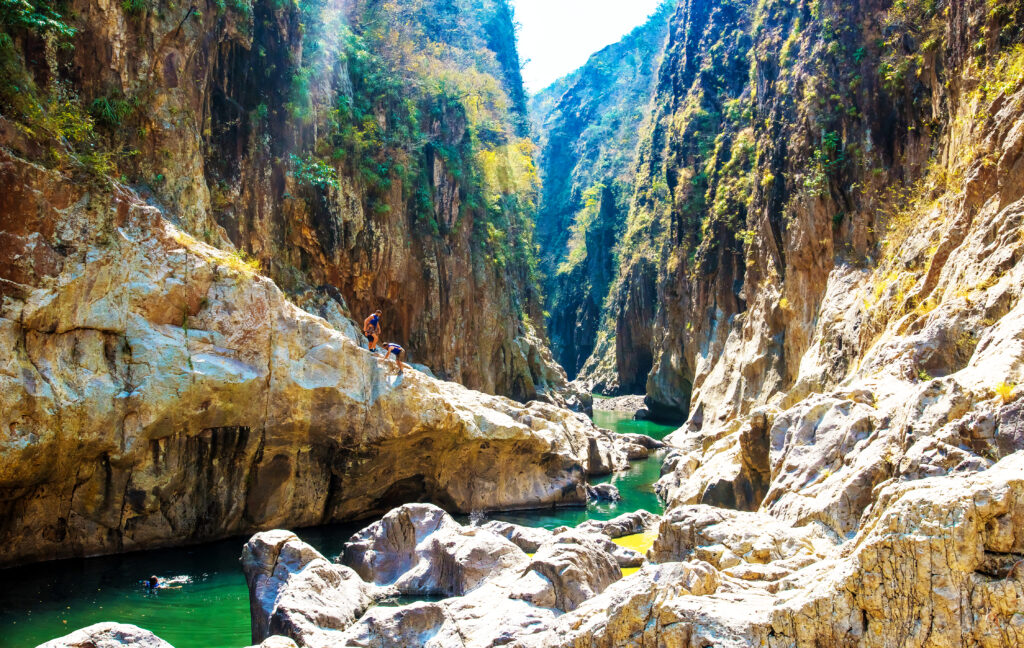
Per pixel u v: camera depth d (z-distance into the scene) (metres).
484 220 45.16
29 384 14.37
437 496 22.62
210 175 25.77
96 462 15.94
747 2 57.81
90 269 15.66
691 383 54.16
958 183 21.95
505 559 13.75
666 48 75.88
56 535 15.88
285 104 28.97
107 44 20.48
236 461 18.38
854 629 8.15
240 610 13.70
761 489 17.80
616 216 88.44
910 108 29.39
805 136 34.75
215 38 25.50
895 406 14.52
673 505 21.05
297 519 19.84
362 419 19.95
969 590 7.77
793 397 25.11
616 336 73.62
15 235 14.55
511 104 66.06
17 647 11.49
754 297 40.16
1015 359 12.44
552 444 24.66
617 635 8.78
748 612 8.70
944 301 17.94
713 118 56.84
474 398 24.95
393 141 35.94
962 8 24.31
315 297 29.06
